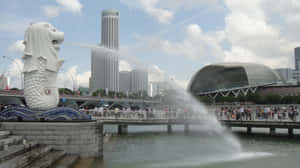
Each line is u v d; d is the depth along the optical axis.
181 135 31.55
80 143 16.27
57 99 19.08
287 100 71.81
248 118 34.06
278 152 20.30
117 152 20.78
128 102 106.50
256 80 105.19
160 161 17.16
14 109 17.14
